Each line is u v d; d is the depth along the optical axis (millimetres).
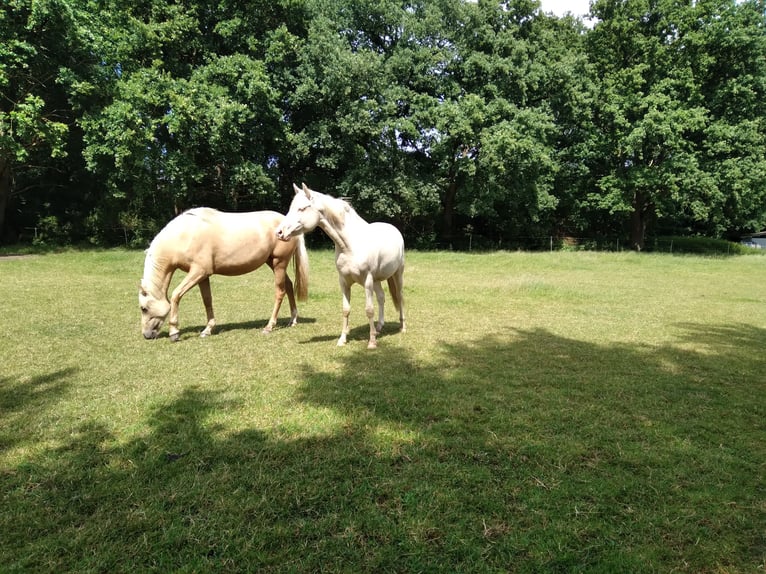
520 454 3158
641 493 2725
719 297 10414
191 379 4574
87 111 18391
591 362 5336
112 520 2424
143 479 2803
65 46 16625
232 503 2561
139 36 17625
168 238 6031
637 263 17500
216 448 3174
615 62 25938
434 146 22172
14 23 15492
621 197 24266
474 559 2188
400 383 4535
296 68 20531
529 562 2174
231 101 17422
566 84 22938
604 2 25828
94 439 3289
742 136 22859
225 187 20547
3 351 5414
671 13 24219
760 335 6836
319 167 23891
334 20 22406
